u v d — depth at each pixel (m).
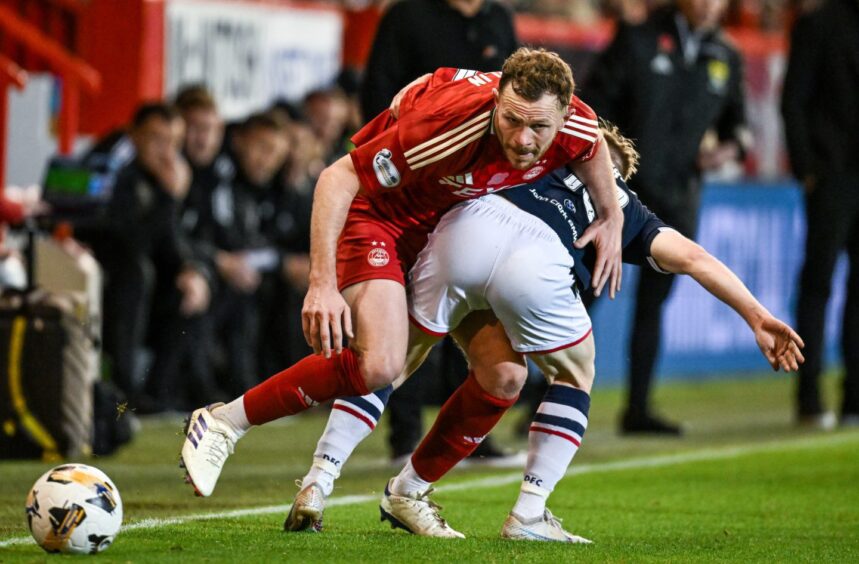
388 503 17.91
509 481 24.08
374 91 24.72
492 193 16.83
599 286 17.00
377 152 15.99
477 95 15.85
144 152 30.70
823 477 25.72
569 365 17.19
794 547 18.19
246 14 35.84
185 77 34.72
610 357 41.41
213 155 32.53
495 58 24.56
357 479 23.88
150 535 17.03
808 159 33.44
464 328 17.44
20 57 32.00
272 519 18.73
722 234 42.84
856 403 35.12
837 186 33.50
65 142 29.55
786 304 45.50
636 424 32.06
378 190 16.19
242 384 32.75
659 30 30.53
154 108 30.75
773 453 29.14
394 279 16.58
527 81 15.09
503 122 15.34
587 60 39.88
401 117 16.12
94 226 29.52
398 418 25.41
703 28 30.80
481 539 17.45
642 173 30.36
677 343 43.34
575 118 16.34
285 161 33.62
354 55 38.06
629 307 41.81
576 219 16.97
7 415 24.61
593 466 26.75
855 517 21.20
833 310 47.78
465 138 15.84
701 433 32.62
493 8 24.91
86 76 29.53
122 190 30.36
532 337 16.89
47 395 24.72
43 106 32.31
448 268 16.73
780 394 41.84
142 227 30.52
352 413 17.25
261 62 36.31
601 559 16.22
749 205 43.69
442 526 17.75
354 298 16.50
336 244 16.08
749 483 24.83
